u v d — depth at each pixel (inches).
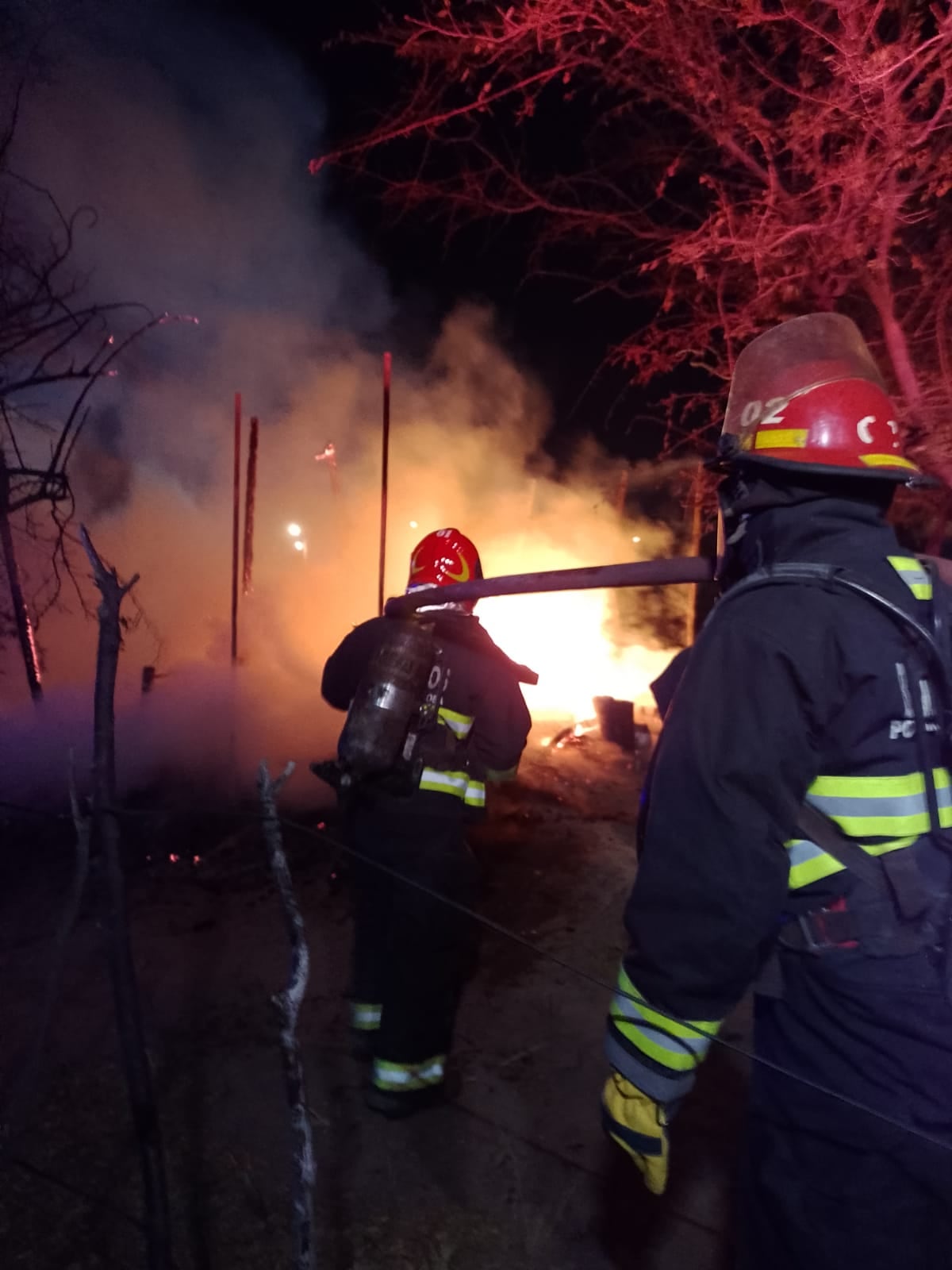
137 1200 92.0
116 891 55.9
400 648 105.8
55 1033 118.4
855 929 54.7
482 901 167.0
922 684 55.7
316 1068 114.9
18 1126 60.1
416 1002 106.0
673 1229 92.6
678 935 53.1
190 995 129.3
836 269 191.8
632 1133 57.3
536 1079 116.3
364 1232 90.5
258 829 185.6
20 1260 84.7
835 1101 54.6
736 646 55.5
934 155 176.1
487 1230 91.7
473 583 77.5
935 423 187.5
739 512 63.9
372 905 113.0
